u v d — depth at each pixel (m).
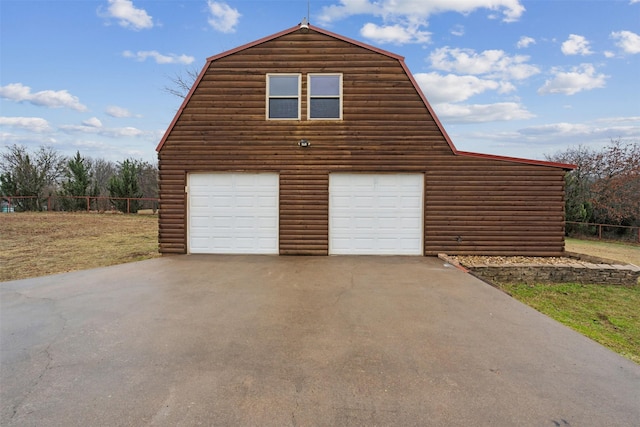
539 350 3.28
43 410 2.26
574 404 2.37
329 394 2.47
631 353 3.50
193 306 4.55
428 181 8.65
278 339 3.46
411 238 8.77
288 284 5.79
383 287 5.62
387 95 8.70
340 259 8.23
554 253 8.54
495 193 8.59
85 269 7.00
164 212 8.88
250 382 2.62
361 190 8.77
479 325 3.94
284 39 8.78
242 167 8.78
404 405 2.34
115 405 2.31
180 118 8.81
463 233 8.62
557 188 8.52
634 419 2.20
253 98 8.77
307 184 8.77
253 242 8.87
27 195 19.72
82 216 17.31
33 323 3.89
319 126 8.74
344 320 4.04
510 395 2.48
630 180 17.22
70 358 3.02
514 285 7.09
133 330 3.69
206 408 2.28
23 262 7.71
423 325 3.91
